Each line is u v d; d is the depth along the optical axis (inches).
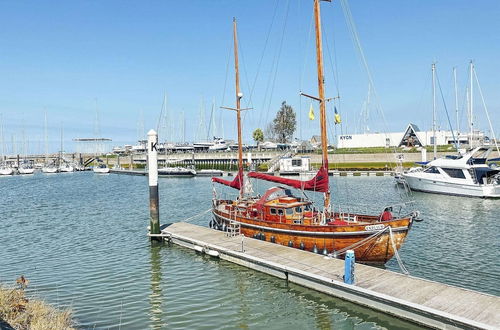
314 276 609.6
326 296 597.9
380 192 1941.4
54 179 3759.8
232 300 604.4
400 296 519.2
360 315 540.1
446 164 1796.3
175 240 956.0
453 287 549.0
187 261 813.9
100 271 767.7
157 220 1003.9
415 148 3442.4
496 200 1606.8
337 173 2940.5
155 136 996.6
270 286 650.8
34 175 4581.7
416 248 876.0
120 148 6299.2
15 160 5787.4
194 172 3464.6
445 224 1133.7
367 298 544.1
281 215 861.2
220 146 4746.6
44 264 824.9
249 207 966.4
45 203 1856.5
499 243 904.3
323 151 812.6
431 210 1384.1
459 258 797.2
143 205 1722.4
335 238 741.3
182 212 1498.5
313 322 527.2
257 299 604.1
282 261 692.7
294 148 4279.0
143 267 784.9
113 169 4594.0
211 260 808.3
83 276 738.8
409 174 1945.1
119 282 700.7
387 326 509.0
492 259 786.2
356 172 2967.5
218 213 1059.9
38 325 437.4
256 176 987.9
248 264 738.2
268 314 553.9
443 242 923.4
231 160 4013.3
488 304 488.7
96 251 921.5
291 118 4751.5
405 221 720.3
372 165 3260.3
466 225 1115.3
